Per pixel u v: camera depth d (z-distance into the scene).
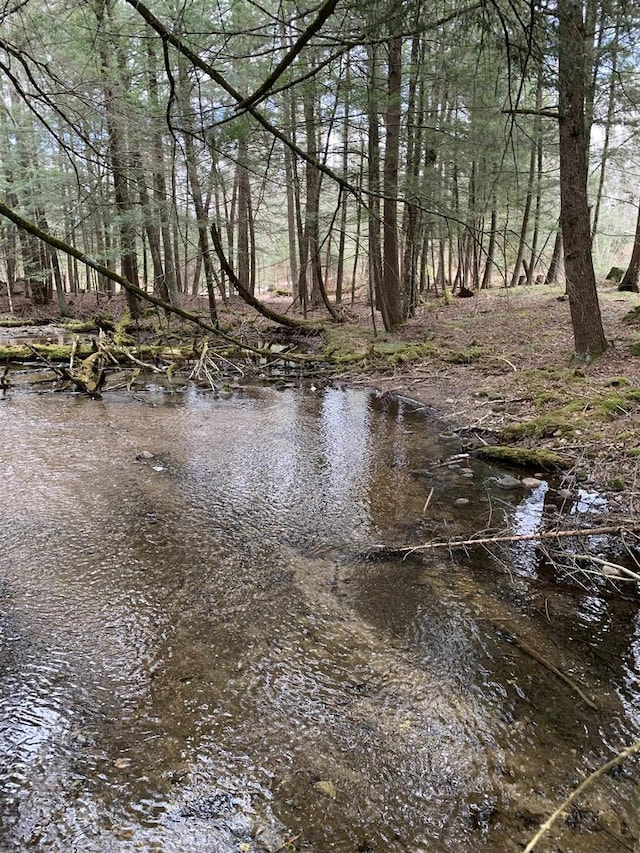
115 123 6.06
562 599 3.82
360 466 6.60
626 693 2.90
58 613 3.59
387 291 15.59
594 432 6.62
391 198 3.37
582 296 9.26
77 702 2.82
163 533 4.78
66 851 2.05
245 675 3.03
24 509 5.18
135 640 3.33
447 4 2.92
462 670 3.09
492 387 9.57
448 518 5.14
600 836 2.12
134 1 2.51
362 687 2.95
